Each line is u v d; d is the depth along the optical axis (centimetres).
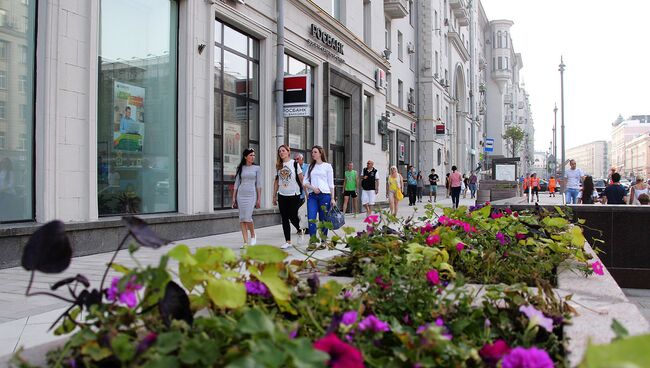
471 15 6106
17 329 441
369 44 2295
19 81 826
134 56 1049
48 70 845
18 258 765
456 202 2541
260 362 135
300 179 977
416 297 251
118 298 186
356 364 149
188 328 183
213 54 1226
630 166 18375
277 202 991
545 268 403
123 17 1024
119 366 171
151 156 1091
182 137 1158
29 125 840
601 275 381
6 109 805
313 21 1706
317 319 222
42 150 842
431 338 182
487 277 385
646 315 579
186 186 1150
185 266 207
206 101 1209
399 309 250
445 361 188
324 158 1022
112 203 989
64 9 871
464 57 5456
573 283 354
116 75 1007
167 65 1140
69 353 177
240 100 1372
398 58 3362
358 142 2083
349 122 2044
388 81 3081
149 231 189
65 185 870
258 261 240
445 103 4509
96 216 920
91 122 913
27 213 833
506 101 9644
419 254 341
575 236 448
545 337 237
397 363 184
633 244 786
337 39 1898
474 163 6056
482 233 474
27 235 778
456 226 466
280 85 1455
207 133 1206
